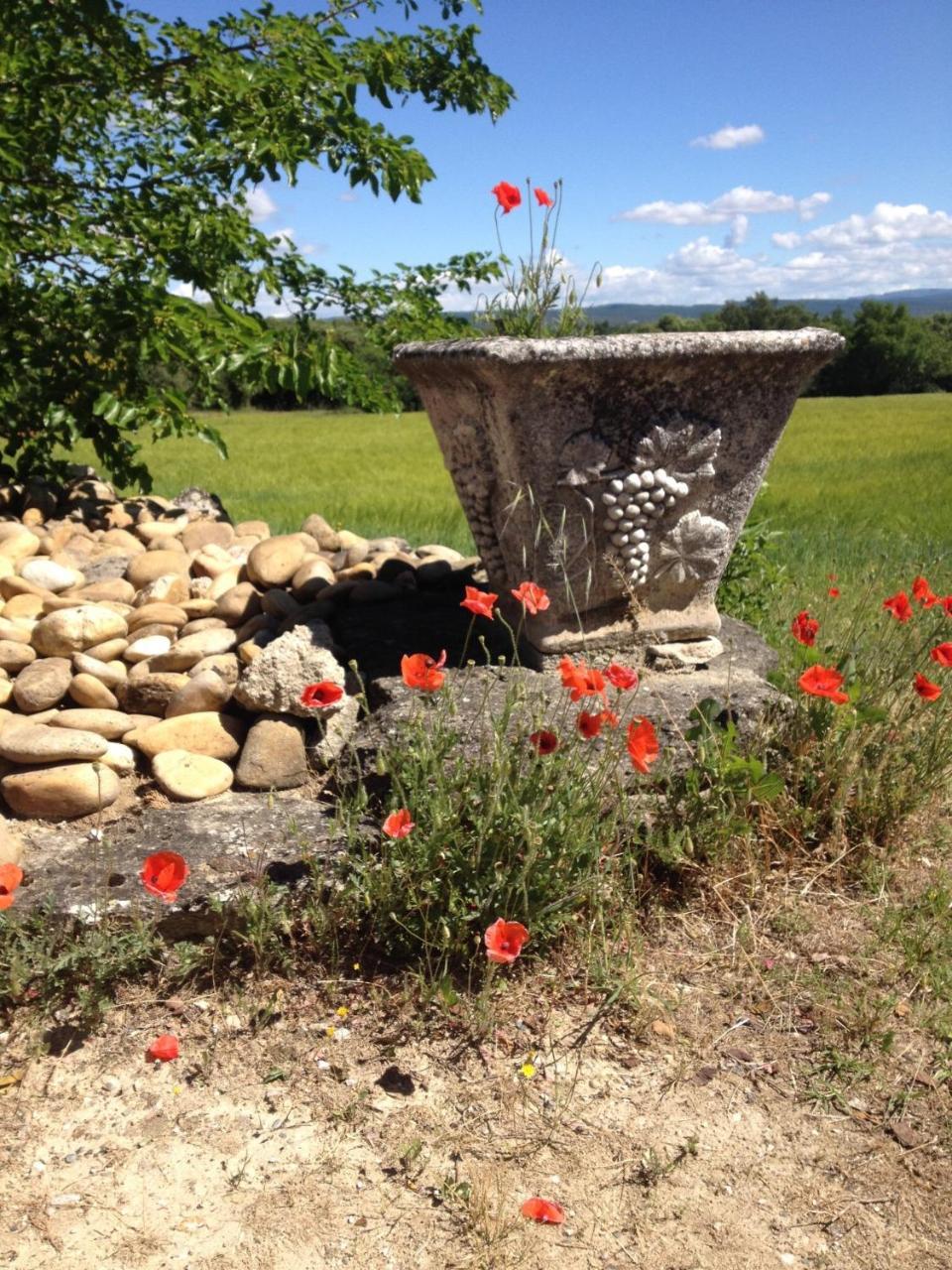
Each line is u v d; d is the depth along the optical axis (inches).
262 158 212.4
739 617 199.3
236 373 211.2
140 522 202.5
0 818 116.3
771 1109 92.0
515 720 124.8
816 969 109.3
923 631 155.9
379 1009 102.0
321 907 106.6
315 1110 90.7
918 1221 81.0
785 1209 81.8
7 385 211.2
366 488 450.0
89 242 204.2
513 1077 94.6
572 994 105.2
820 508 397.4
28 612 150.3
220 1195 82.0
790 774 131.5
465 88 250.4
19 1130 88.3
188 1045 97.8
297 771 127.3
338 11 235.0
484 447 135.3
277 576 165.5
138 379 213.0
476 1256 76.4
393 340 249.4
